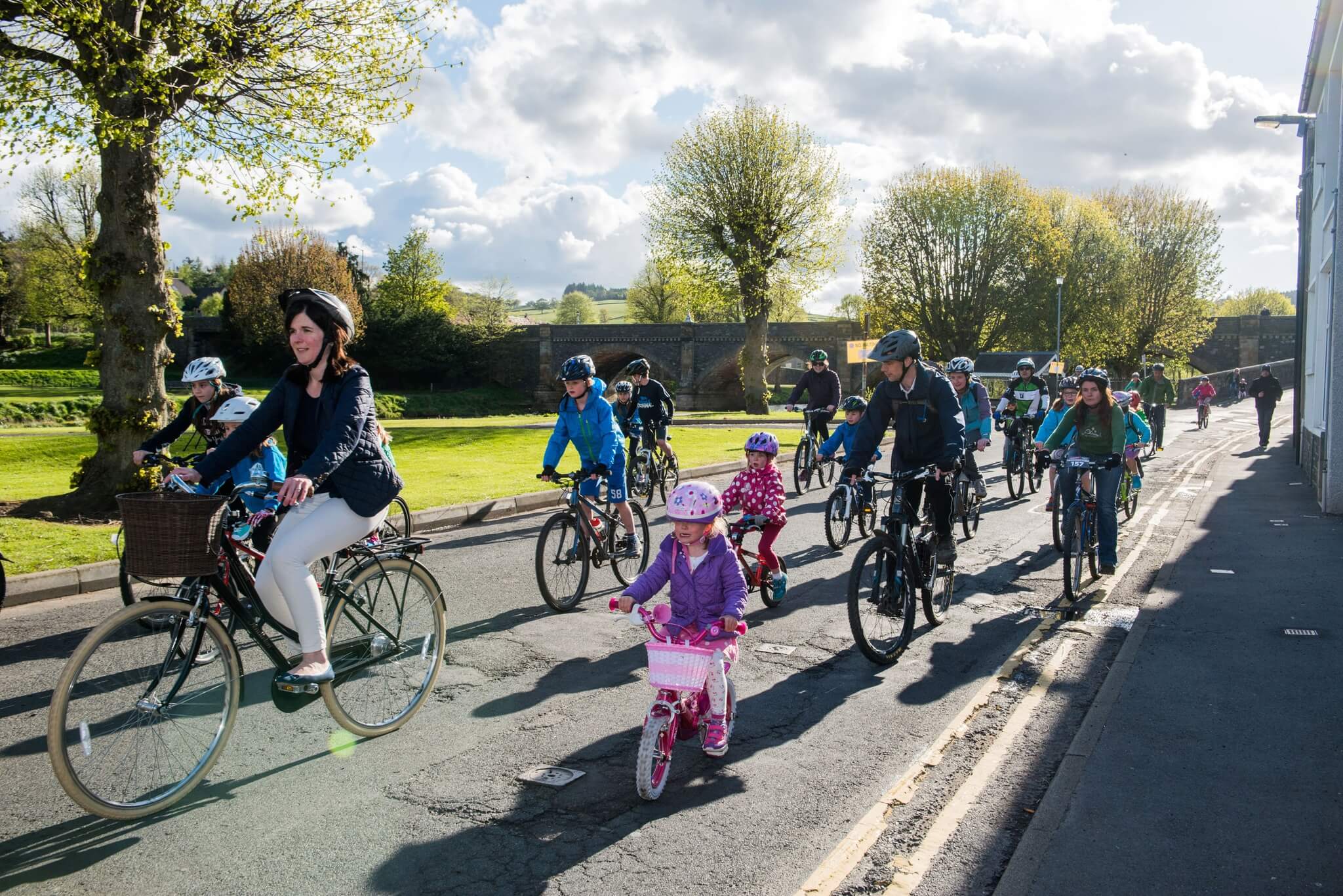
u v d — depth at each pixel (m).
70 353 69.69
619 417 13.10
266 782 3.97
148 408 11.66
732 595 4.09
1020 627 6.54
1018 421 13.78
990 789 3.89
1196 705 4.77
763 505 6.81
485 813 3.69
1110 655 5.82
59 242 67.19
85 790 3.48
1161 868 3.17
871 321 53.78
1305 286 17.45
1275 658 5.57
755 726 4.65
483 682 5.30
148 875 3.21
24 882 3.16
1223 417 41.09
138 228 11.55
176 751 3.79
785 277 43.88
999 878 3.20
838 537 9.60
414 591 4.76
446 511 11.26
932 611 6.56
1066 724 4.64
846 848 3.40
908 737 4.51
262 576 3.99
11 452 20.03
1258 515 11.38
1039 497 13.95
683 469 16.47
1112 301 56.19
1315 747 4.22
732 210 42.88
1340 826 3.46
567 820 3.63
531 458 19.47
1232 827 3.46
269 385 61.50
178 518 3.57
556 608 6.88
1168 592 7.38
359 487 4.07
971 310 51.16
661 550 4.26
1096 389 8.05
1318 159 14.87
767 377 72.31
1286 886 3.05
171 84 11.47
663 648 3.83
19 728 4.55
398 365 65.25
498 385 69.38
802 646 6.07
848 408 9.42
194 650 3.83
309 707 4.91
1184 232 59.69
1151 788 3.79
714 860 3.32
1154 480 15.70
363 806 3.74
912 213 51.06
